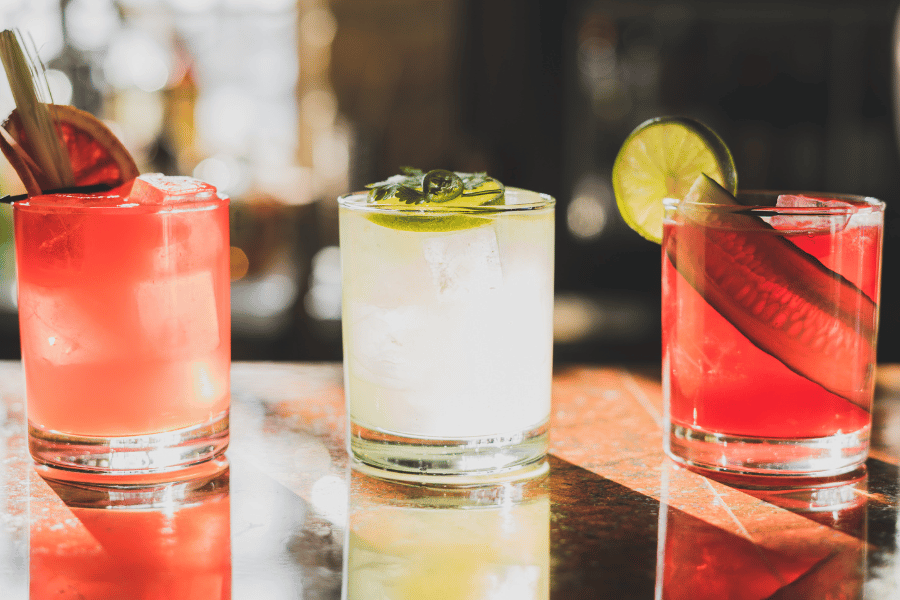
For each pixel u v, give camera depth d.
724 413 0.60
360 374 0.61
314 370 0.81
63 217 0.57
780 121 2.62
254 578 0.52
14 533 0.55
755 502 0.59
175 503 0.58
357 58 3.48
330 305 2.46
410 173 0.62
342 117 3.49
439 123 3.50
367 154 3.43
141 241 0.58
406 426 0.60
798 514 0.58
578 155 2.72
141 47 2.68
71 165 0.60
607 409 0.72
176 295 0.59
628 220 0.65
